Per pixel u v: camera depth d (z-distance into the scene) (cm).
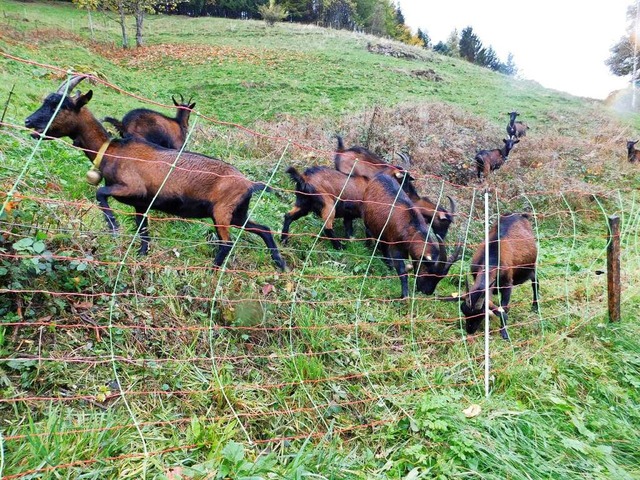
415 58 2398
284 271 460
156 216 495
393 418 311
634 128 1750
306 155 815
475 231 715
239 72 1638
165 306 353
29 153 505
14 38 1371
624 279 581
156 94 1315
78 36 1923
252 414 293
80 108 380
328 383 336
